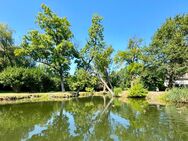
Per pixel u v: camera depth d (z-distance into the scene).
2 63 46.50
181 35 43.84
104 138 11.25
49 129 13.23
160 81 47.22
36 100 32.28
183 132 12.05
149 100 31.23
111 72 54.69
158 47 45.50
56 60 43.69
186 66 42.75
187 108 21.17
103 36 45.50
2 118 16.86
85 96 44.16
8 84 41.94
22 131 12.77
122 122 15.08
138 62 51.47
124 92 42.16
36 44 43.12
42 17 43.34
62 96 38.84
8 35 48.59
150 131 12.38
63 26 44.28
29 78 43.19
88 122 15.31
